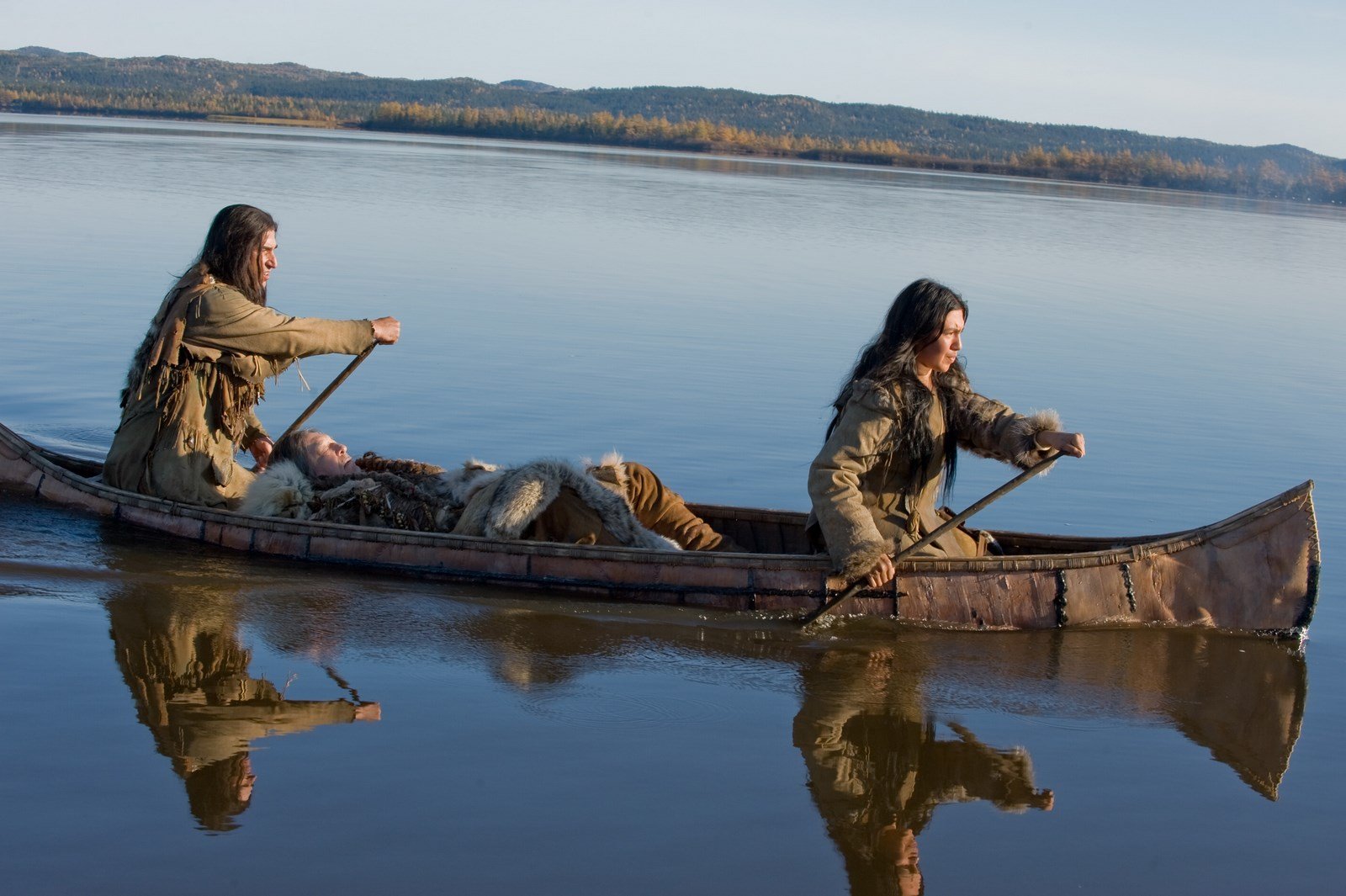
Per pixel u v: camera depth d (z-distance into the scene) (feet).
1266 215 215.10
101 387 35.40
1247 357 52.47
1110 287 77.30
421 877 11.89
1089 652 19.08
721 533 23.94
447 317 49.85
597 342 46.44
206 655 17.21
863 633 19.47
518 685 16.75
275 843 12.34
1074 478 31.30
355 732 14.94
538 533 21.34
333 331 23.39
